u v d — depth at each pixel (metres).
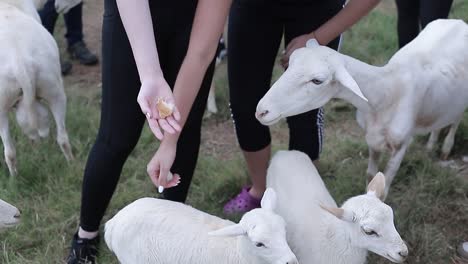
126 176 3.96
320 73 2.65
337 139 4.35
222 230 2.40
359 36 5.80
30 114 3.78
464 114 4.30
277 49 3.22
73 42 5.71
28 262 3.28
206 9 2.34
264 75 3.20
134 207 2.74
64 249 3.38
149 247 2.67
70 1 4.46
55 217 3.59
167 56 2.83
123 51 2.67
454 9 6.13
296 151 3.16
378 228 2.37
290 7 3.02
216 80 5.09
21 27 3.68
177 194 3.23
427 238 3.34
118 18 2.62
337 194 3.71
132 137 2.89
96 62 5.72
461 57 3.26
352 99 2.94
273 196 2.54
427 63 3.12
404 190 3.76
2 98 3.64
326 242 2.64
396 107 3.01
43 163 4.01
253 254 2.46
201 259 2.62
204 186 3.84
